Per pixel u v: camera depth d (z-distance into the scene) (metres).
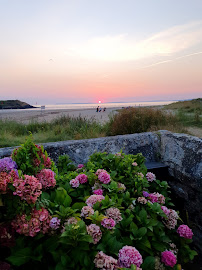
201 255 2.08
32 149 1.39
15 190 1.12
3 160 1.22
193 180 2.21
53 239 1.19
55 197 1.48
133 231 1.45
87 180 1.84
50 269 1.12
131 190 1.94
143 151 2.86
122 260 1.17
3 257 1.15
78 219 1.25
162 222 1.87
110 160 2.11
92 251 1.19
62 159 2.32
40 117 17.73
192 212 2.24
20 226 1.10
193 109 17.86
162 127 7.23
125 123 7.27
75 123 9.03
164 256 1.48
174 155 2.54
